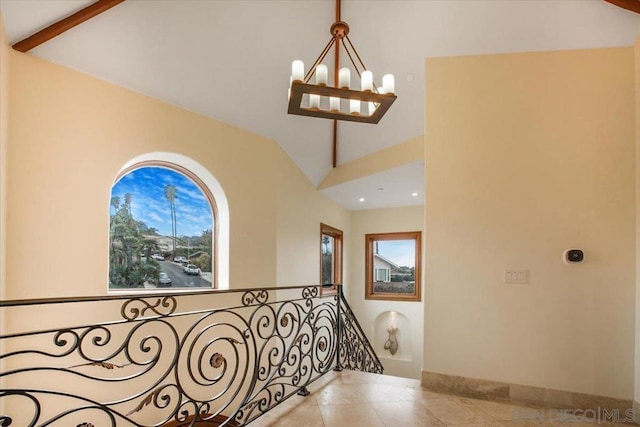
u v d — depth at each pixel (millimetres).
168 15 3045
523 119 2912
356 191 6305
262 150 4785
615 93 2725
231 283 4281
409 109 4285
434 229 3080
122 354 3299
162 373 3570
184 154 3900
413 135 4629
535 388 2711
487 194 2951
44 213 2912
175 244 4094
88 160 3186
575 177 2750
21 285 2764
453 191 3051
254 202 4641
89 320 3121
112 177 3342
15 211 2760
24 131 2832
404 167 4824
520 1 2830
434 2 3084
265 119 4508
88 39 2967
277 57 3721
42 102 2938
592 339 2629
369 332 7738
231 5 3141
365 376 3254
